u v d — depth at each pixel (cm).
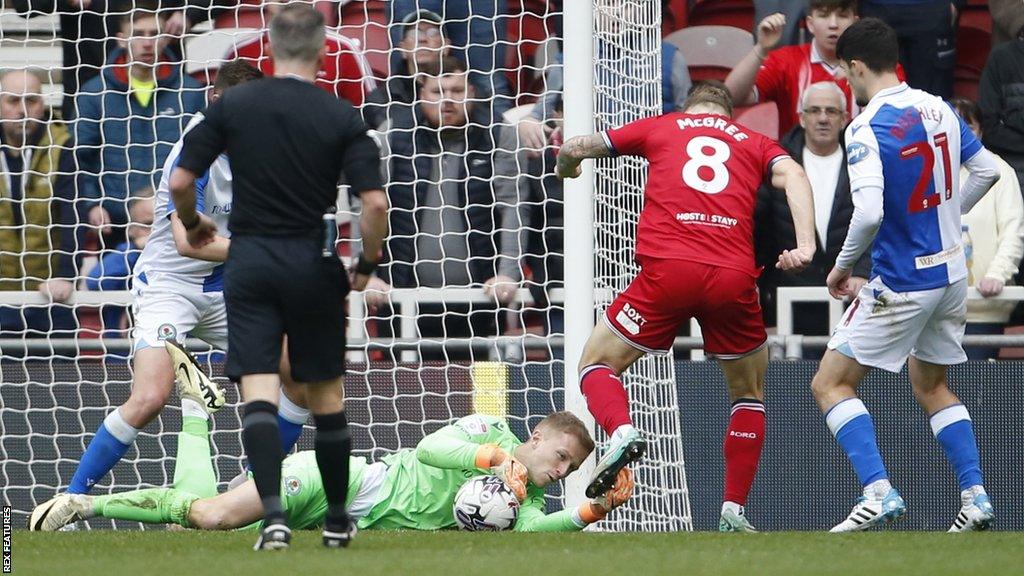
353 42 2967
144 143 2941
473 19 3023
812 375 2688
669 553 1477
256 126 1416
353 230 2933
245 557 1384
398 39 2886
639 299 1961
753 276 1973
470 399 2680
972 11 3072
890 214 1955
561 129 2881
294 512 2077
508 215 2839
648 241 1966
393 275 2869
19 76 2923
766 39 2981
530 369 2662
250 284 1412
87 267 2958
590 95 2423
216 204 2109
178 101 2948
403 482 2144
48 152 2934
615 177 2631
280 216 1416
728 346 2016
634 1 2602
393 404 2689
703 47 3145
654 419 2561
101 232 2897
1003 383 2681
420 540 1667
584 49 2419
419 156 2825
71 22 3039
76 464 2753
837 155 2809
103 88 2939
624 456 1862
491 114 2805
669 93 2973
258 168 1413
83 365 2756
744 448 2066
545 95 2908
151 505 2028
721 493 2684
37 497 2748
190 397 2078
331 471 1476
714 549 1534
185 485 2058
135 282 2167
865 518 1962
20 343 2769
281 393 2114
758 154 2006
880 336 1981
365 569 1286
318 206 1429
